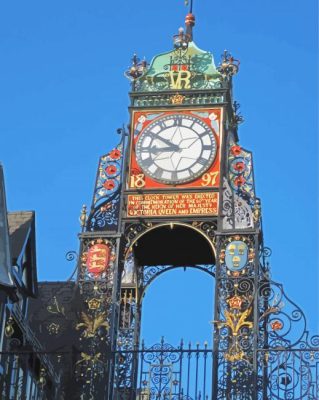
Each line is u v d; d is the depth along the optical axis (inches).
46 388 1044.5
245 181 1106.1
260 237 1086.4
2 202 1061.8
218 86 1149.1
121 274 1091.9
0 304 1008.9
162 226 1100.5
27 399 1050.1
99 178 1125.7
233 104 1167.0
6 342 1011.9
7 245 1043.9
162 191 1110.4
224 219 1090.7
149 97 1154.0
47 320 1096.8
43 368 1020.5
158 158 1124.5
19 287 1080.2
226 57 1166.3
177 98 1147.9
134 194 1114.1
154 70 1170.0
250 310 1043.9
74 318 1059.9
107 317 1059.3
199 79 1158.3
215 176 1110.4
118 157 1131.3
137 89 1159.0
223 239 1080.8
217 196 1101.7
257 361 1008.2
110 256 1090.7
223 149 1119.6
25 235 1096.8
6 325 1013.8
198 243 1133.1
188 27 1202.6
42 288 1175.6
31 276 1109.1
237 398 992.2
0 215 1053.2
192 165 1117.1
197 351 987.9
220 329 1039.0
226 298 1053.8
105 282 1079.0
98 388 1005.2
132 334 1122.7
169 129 1135.6
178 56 1171.9
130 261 1152.8
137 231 1103.0
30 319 1094.4
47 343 1083.3
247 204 1093.8
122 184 1119.0
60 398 1035.3
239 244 1075.3
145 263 1159.6
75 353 1007.6
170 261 1157.1
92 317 1055.6
